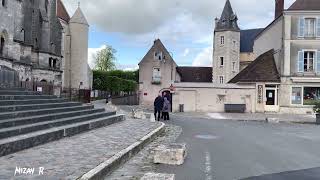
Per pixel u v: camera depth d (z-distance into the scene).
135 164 10.07
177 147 10.61
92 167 8.10
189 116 33.50
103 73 65.75
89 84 61.84
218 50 62.94
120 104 58.78
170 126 22.42
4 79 24.39
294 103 39.31
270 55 42.56
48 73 45.72
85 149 10.56
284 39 39.31
